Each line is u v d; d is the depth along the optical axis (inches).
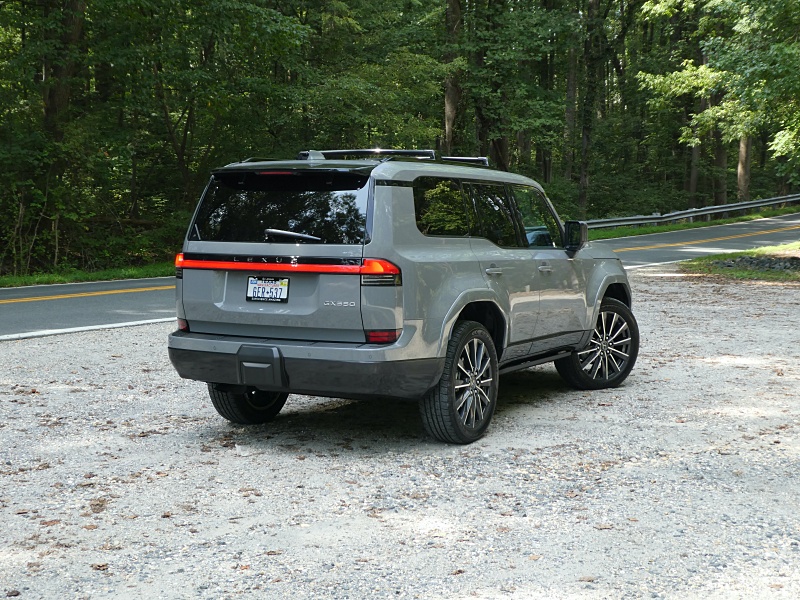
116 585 142.3
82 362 358.3
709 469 207.2
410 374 212.7
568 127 1973.4
